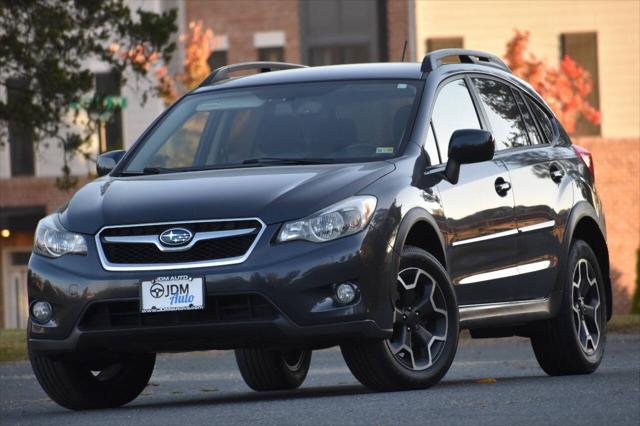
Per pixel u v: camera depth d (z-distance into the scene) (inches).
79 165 3184.1
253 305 656.4
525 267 804.6
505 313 784.9
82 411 718.5
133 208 680.4
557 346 846.5
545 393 637.3
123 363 760.3
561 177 858.8
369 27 3262.8
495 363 1099.3
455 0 3275.1
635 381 695.1
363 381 692.1
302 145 746.8
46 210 3216.0
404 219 685.9
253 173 705.6
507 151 822.5
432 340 707.4
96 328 677.3
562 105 3129.9
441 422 537.6
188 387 963.3
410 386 694.5
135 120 3120.1
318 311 653.9
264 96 792.9
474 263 755.4
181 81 2982.3
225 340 661.3
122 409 711.7
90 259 677.3
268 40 3270.2
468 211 749.9
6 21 1911.9
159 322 665.0
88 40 1980.8
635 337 1346.0
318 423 551.5
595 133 3368.6
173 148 778.8
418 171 720.3
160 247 664.4
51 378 727.1
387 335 668.7
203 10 3270.2
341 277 656.4
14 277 3289.9
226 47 3277.6
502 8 3297.2
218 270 655.1
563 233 844.0
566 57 3191.4
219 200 669.9
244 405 655.1
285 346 665.6
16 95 1927.9
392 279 673.0
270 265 652.7
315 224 659.4
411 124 744.3
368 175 693.3
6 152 3221.0
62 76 1887.3
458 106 791.7
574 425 516.1
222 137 774.5
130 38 1996.8
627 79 3339.1
